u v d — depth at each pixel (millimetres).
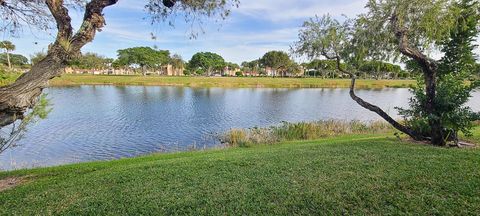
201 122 19562
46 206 4441
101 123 18625
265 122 19906
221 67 106500
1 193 5305
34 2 5547
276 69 100000
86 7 5176
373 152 7090
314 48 10062
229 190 4758
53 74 4969
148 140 14648
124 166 7094
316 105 29453
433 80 8367
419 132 9086
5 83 6160
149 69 105562
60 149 12883
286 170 5750
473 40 10531
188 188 4922
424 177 5055
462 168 5500
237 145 12445
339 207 4094
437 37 8250
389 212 3938
